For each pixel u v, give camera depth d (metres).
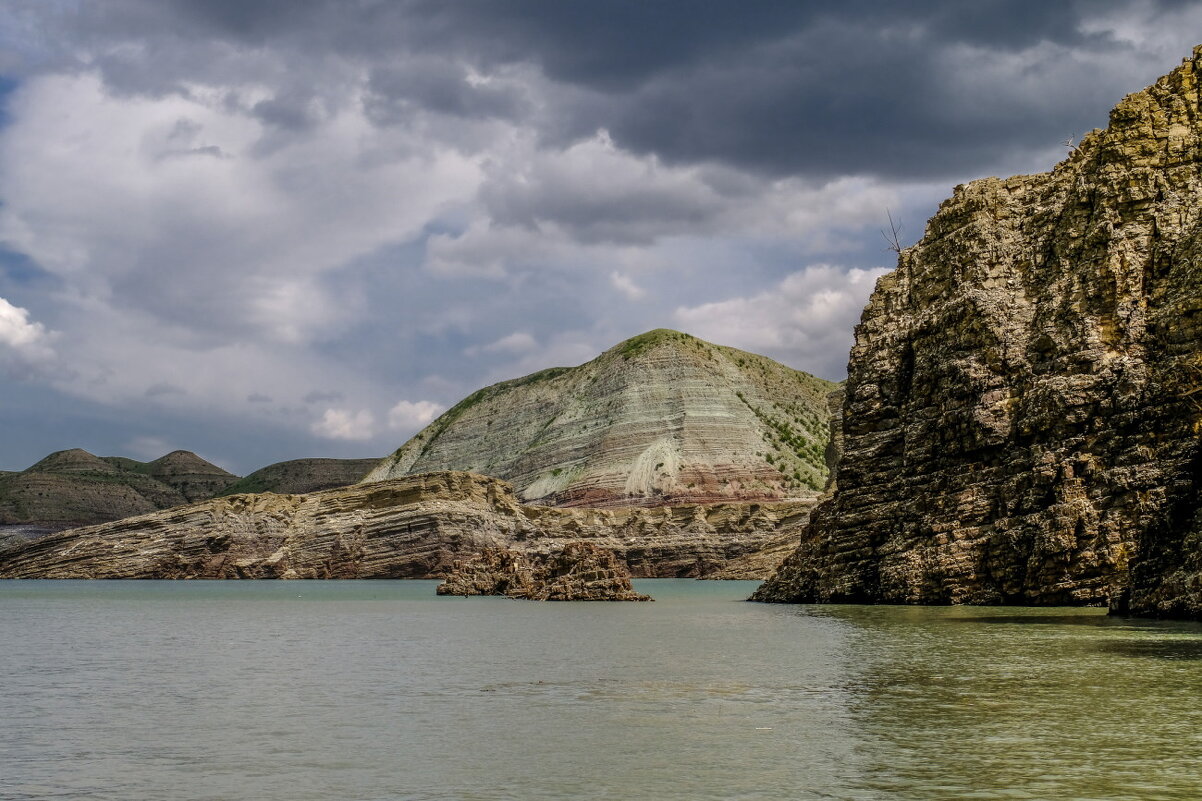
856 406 89.06
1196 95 78.38
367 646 57.62
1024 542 70.00
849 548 84.94
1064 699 34.00
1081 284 75.19
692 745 28.98
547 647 54.88
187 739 30.78
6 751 29.42
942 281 88.31
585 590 109.25
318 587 171.38
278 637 64.88
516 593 117.56
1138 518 65.75
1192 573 56.78
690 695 37.16
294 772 26.77
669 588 153.62
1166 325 69.31
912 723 30.95
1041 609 67.12
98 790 25.34
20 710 35.94
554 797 24.22
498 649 54.22
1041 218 84.75
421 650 54.59
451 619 79.81
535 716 33.62
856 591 83.06
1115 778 24.59
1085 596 66.38
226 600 121.94
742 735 30.09
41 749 29.64
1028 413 73.06
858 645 50.72
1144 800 22.92
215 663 49.78
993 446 75.38
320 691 39.72
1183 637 49.38
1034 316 78.81
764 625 65.19
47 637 66.38
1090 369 71.19
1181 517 59.72
